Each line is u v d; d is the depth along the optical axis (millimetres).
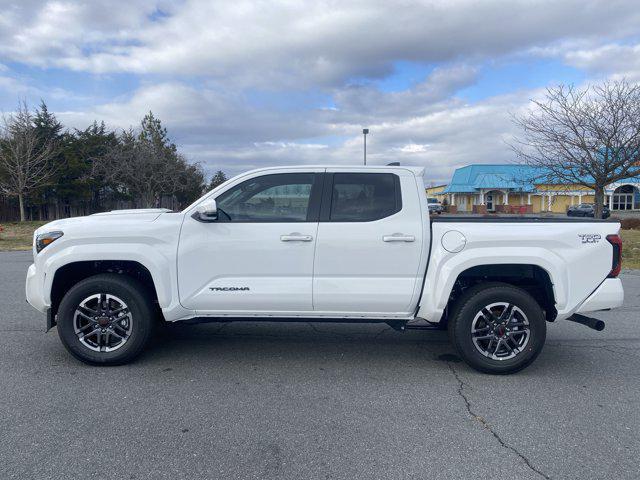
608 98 14578
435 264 4691
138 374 4719
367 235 4707
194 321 4957
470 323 4723
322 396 4254
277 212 4836
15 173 33000
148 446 3350
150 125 45656
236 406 4023
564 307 4746
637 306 7949
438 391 4387
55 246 4742
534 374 4848
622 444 3434
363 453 3289
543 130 15188
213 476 2998
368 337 6078
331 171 4883
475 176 57500
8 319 6750
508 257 4660
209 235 4742
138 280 5020
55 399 4109
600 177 14922
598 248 4746
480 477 3010
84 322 4887
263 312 4820
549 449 3359
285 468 3098
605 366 5098
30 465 3090
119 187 41906
